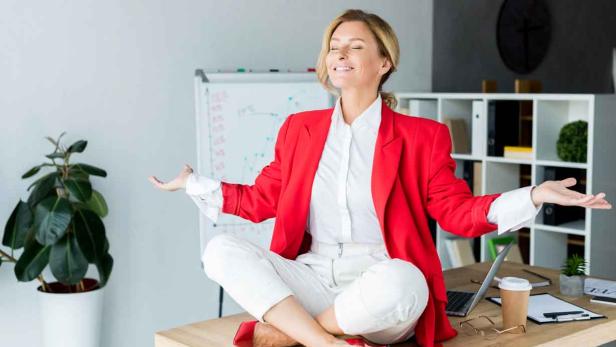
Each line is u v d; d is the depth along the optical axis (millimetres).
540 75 5699
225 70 4766
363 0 5379
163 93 4551
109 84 4363
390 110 2379
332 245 2367
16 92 4086
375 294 2086
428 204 2324
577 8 5637
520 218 2141
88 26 4273
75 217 3852
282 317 2146
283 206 2361
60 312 3902
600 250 4578
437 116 5391
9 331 4141
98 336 4074
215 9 4703
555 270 3342
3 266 4094
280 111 4516
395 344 2322
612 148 4562
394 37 2359
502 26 5805
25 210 3869
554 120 4852
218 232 4445
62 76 4211
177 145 4625
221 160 4398
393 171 2256
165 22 4523
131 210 4488
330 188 2318
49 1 4148
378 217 2264
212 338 2377
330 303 2322
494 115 5004
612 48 5598
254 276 2182
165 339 2400
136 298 4547
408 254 2248
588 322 2570
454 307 2686
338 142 2346
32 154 4148
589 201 2045
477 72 5840
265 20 4914
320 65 2445
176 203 4660
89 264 4223
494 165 5094
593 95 4406
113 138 4395
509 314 2449
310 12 5125
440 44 5805
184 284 4730
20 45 4082
